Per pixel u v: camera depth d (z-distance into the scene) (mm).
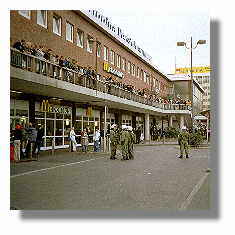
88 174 13742
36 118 24969
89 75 26438
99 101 31047
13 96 22141
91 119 35375
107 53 39312
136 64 51312
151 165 17109
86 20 33250
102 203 8594
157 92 62219
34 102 24391
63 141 29047
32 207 8211
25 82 18484
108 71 38750
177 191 10109
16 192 9930
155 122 61625
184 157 21797
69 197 9273
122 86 36156
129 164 17578
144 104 42719
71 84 22922
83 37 32719
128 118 47875
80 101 30969
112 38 40094
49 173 13945
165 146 35156
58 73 21516
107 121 40156
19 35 22156
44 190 10258
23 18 22594
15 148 18062
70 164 17297
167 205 8375
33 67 18703
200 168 15805
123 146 20172
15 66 16875
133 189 10438
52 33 26562
